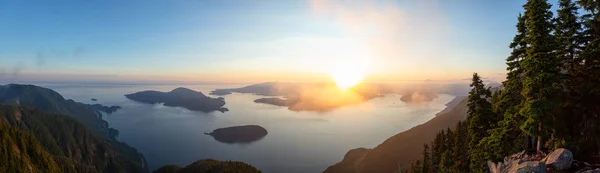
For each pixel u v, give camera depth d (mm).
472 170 37156
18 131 171375
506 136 31359
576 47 29172
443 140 66562
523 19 29656
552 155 26109
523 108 26641
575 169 24766
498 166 29812
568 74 28031
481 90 37281
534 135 26781
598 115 27562
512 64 30938
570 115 27922
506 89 31250
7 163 145750
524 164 24891
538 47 25094
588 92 27281
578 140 27734
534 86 25656
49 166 173750
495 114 36812
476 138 37219
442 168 57406
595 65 28297
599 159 25875
